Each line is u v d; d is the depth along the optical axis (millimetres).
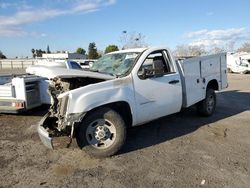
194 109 8930
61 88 5590
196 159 4961
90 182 4148
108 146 5035
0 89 7520
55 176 4348
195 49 41344
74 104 4719
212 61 7992
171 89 6105
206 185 4023
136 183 4098
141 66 5652
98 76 5312
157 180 4180
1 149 5500
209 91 7930
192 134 6410
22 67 59625
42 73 5754
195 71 7121
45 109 8477
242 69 30812
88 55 70688
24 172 4484
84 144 4918
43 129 4945
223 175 4332
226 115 8336
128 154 5203
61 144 5707
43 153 5273
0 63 60469
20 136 6320
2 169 4598
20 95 7445
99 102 4883
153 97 5723
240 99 11578
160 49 6133
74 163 4816
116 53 6512
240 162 4824
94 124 4996
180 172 4441
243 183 4082
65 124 4730
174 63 6328
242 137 6219
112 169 4574
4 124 7316
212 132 6578
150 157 5062
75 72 5398
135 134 6414
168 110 6141
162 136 6266
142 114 5570
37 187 4012
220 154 5195
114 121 5012
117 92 5121
